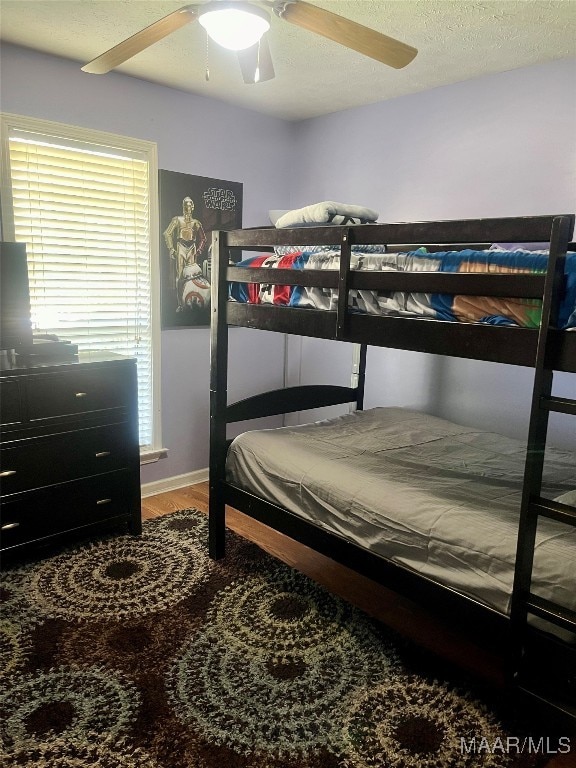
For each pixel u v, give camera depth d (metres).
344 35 1.67
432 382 3.38
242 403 2.78
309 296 2.17
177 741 1.65
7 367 2.50
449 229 1.65
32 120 2.76
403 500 2.00
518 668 1.62
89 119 2.95
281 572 2.63
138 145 3.16
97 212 3.09
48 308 2.99
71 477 2.70
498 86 2.89
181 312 3.54
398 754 1.62
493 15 2.25
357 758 1.61
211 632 2.17
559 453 2.55
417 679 1.93
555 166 2.74
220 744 1.65
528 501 1.51
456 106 3.07
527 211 2.86
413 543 1.91
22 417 2.49
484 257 1.60
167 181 3.32
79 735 1.67
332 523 2.21
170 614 2.28
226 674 1.94
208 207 3.54
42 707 1.77
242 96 3.38
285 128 3.91
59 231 2.97
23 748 1.62
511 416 3.03
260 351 4.09
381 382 3.66
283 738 1.67
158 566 2.66
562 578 1.55
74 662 1.98
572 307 1.40
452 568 1.80
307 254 2.19
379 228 1.83
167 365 3.55
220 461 2.71
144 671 1.94
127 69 2.96
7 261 2.50
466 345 1.64
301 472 2.37
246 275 2.41
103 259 3.16
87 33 2.52
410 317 1.80
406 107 3.29
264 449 2.59
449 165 3.14
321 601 2.40
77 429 2.68
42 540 2.64
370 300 1.93
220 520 2.73
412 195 3.34
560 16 2.24
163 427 3.60
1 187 2.73
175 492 3.63
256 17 1.58
